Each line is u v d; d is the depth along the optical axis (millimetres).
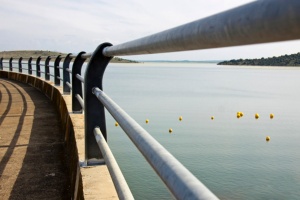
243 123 35094
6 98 10922
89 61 3039
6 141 5574
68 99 6961
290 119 39000
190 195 763
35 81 14875
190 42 933
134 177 15250
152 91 69938
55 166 4461
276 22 498
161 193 13820
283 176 17281
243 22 603
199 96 62438
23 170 4309
